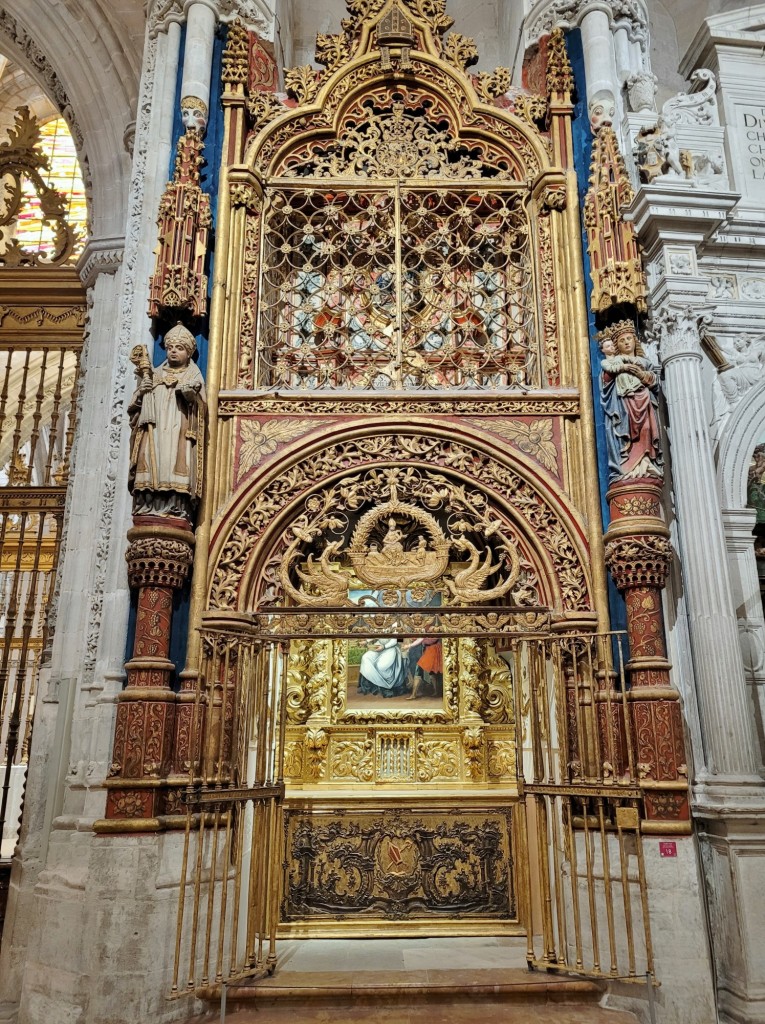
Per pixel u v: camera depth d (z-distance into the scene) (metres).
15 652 10.88
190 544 5.62
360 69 7.21
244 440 6.08
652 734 5.12
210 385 6.07
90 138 8.09
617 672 5.54
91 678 5.93
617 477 5.71
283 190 6.84
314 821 6.19
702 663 5.39
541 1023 4.60
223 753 5.27
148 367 5.69
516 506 6.02
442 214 7.05
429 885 6.13
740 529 6.09
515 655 5.92
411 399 6.21
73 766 5.83
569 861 5.19
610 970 4.77
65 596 6.84
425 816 6.26
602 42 6.90
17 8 8.16
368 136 7.08
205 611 5.63
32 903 6.12
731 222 6.44
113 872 4.87
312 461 6.07
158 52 7.05
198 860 4.70
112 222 7.81
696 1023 4.62
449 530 6.35
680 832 4.96
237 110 6.83
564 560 5.84
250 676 5.45
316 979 5.00
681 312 5.98
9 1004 5.89
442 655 6.83
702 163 6.79
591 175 6.53
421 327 6.66
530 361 6.63
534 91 7.40
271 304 6.89
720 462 6.20
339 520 6.15
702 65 7.67
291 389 6.24
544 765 5.97
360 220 7.01
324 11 9.19
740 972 4.85
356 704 6.71
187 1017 4.78
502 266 6.79
